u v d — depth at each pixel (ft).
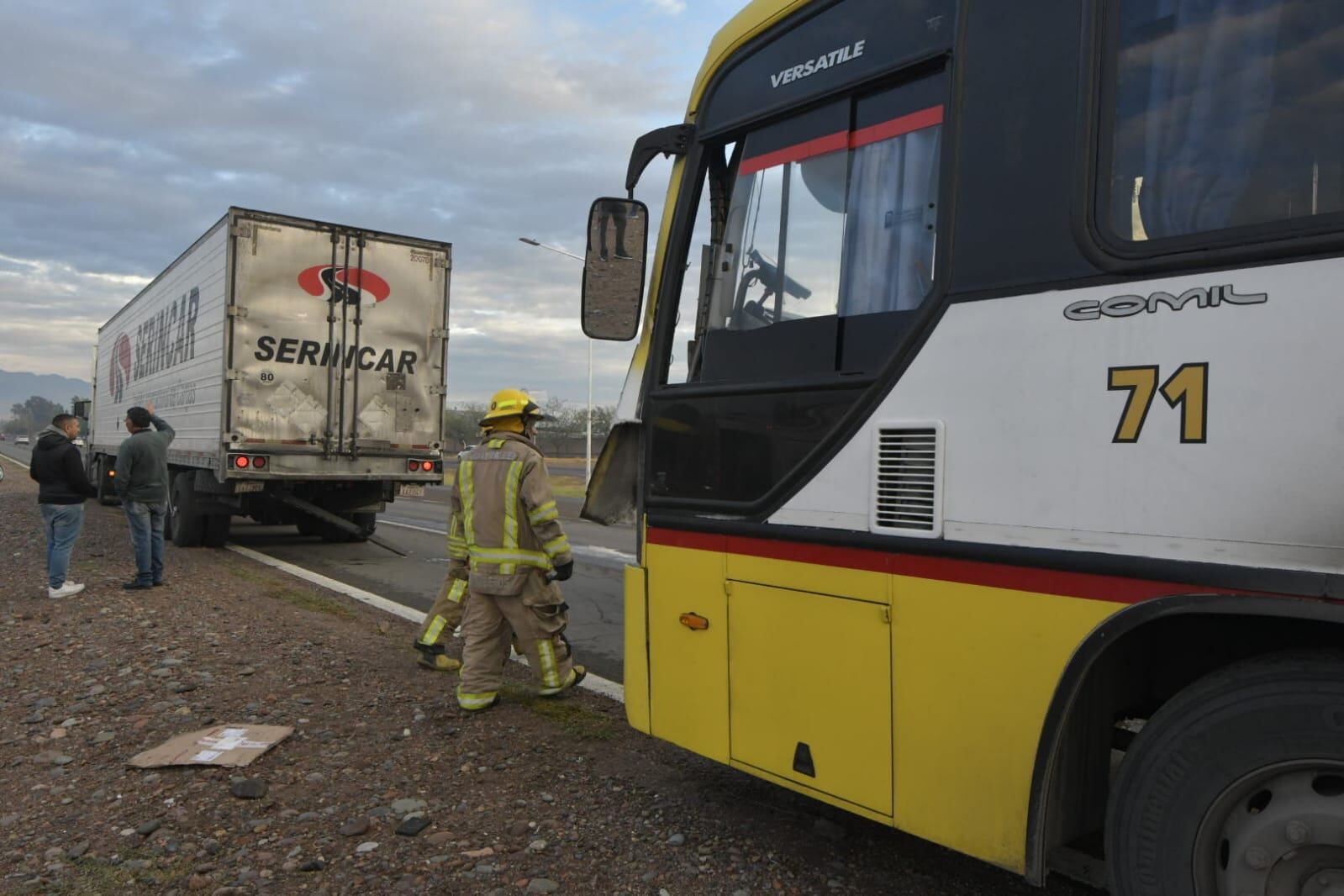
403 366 38.55
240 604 26.76
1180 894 6.87
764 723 9.86
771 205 10.41
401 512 65.98
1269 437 6.31
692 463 10.84
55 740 15.10
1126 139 7.31
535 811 12.37
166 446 29.40
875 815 8.74
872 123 9.39
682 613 10.93
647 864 10.82
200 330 38.78
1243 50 6.81
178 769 13.73
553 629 17.34
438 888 10.27
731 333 10.61
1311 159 6.40
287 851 11.18
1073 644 7.26
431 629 19.52
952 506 8.11
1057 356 7.48
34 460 27.14
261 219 35.40
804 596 9.42
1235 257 6.55
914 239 8.84
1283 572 6.18
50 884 10.38
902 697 8.49
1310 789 6.33
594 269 11.28
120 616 24.48
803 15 10.21
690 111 11.73
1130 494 6.98
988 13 8.37
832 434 9.21
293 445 36.19
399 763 14.14
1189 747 6.86
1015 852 7.68
